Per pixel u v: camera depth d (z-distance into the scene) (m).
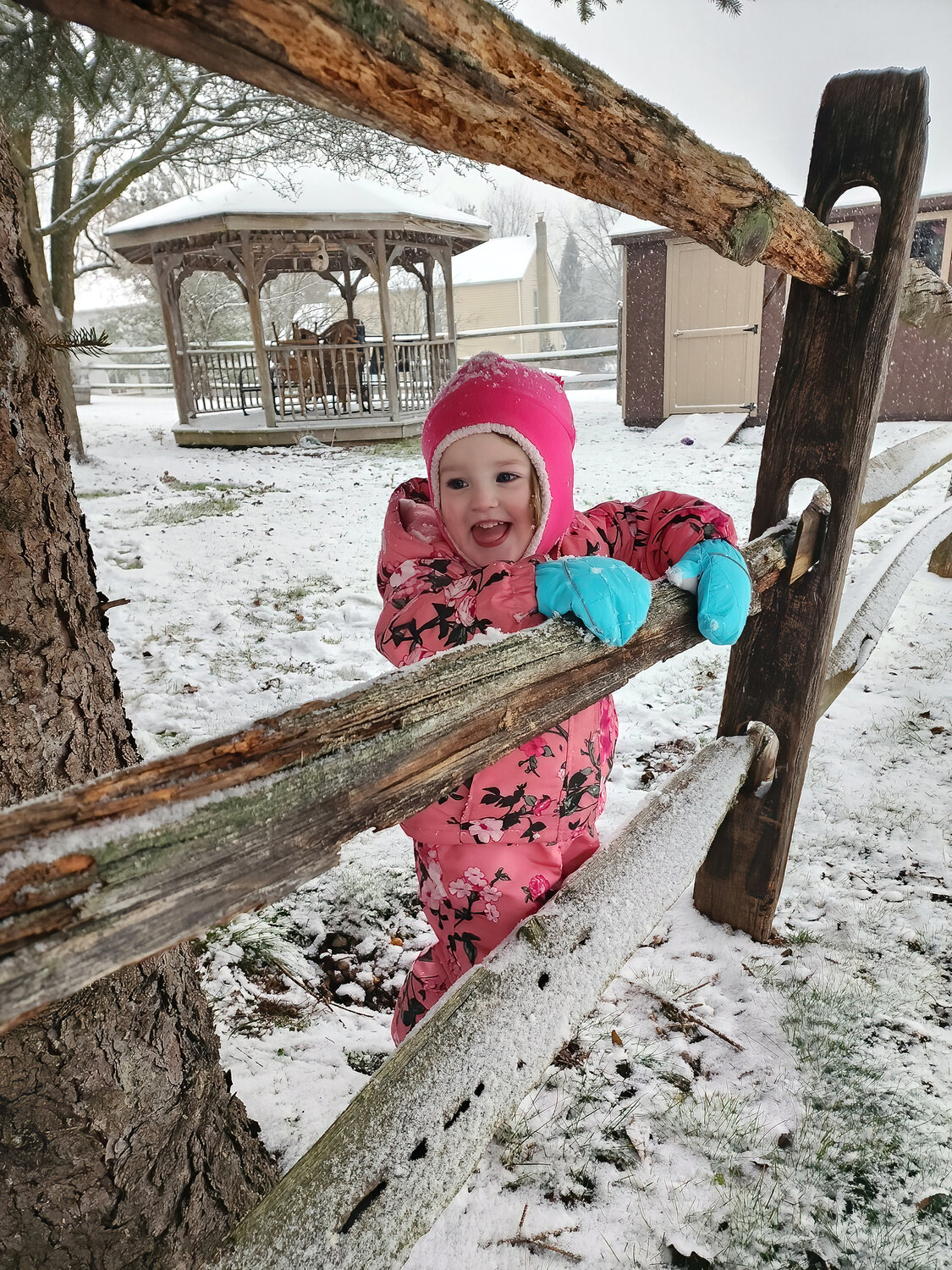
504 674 1.00
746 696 2.14
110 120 8.69
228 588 6.00
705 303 12.90
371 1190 0.91
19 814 0.56
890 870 2.62
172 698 4.16
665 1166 1.68
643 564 1.64
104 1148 1.18
